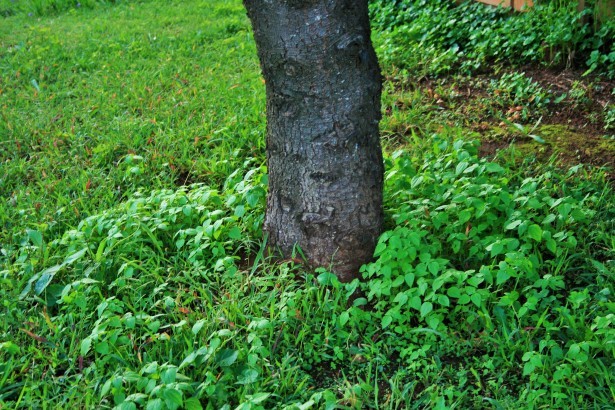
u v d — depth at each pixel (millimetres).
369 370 3037
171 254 3889
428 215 3711
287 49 3160
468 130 5168
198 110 5781
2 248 4012
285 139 3410
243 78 6332
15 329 3406
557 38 5773
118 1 10047
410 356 3154
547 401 2820
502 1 6512
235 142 5074
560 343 3148
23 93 6387
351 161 3381
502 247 3348
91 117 5816
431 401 2850
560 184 4191
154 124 5461
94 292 3549
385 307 3406
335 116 3283
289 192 3527
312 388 3010
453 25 6715
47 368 3209
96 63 7191
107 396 2951
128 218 3869
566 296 3463
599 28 5871
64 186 4664
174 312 3385
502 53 6176
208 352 2957
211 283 3564
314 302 3430
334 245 3529
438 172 4223
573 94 5375
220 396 2869
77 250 3801
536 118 5254
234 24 8148
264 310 3404
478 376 2979
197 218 4000
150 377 2891
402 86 5895
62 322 3344
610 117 5016
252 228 3934
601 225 3797
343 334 3238
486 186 3811
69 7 10039
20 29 8883
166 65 6902
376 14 7562
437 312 3326
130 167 4629
